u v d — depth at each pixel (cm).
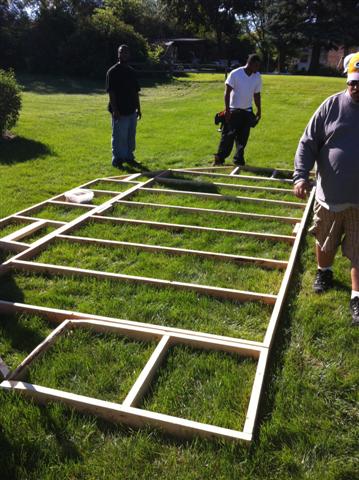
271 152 899
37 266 391
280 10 4188
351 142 304
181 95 1947
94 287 368
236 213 532
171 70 2736
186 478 204
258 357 283
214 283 380
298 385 262
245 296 349
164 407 247
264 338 296
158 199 595
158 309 338
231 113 735
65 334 308
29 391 249
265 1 4366
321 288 365
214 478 205
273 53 4606
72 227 484
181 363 282
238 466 210
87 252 436
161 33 4341
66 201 590
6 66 2916
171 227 491
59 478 206
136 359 285
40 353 286
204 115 1391
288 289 368
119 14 3366
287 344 302
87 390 261
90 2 3334
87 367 277
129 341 305
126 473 208
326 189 321
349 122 303
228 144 762
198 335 301
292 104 1584
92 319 320
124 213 541
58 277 388
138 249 439
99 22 2705
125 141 772
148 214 535
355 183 308
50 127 1154
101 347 295
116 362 285
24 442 222
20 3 3161
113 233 482
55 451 219
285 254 436
